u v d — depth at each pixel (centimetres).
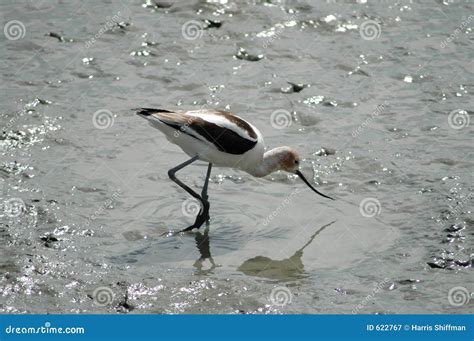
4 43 1714
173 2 1895
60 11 1848
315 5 1906
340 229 1219
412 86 1638
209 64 1677
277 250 1157
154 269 1084
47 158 1355
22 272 1047
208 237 1182
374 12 1897
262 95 1580
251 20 1838
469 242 1170
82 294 1012
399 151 1424
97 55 1689
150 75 1631
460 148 1436
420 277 1090
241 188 1324
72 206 1226
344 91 1609
